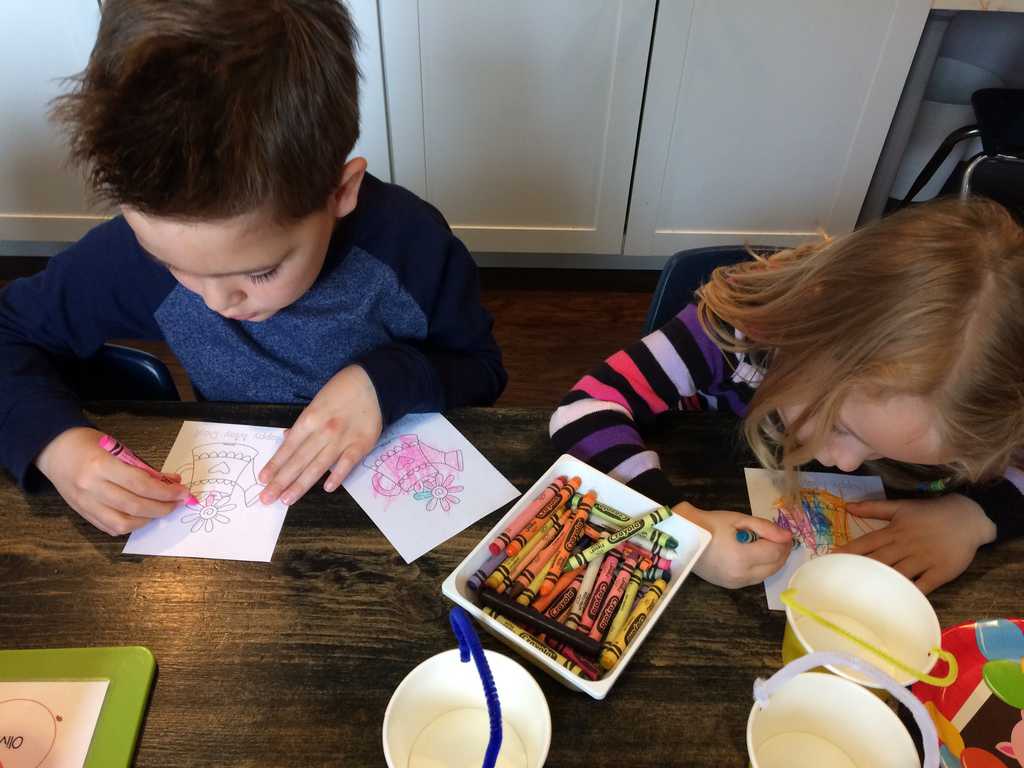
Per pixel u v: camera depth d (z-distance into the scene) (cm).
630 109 177
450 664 48
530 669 56
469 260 94
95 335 86
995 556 67
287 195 58
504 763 48
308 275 68
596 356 193
